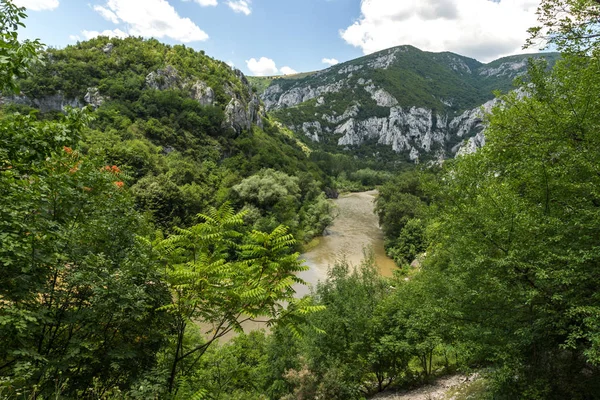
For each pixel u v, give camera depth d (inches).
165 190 1503.4
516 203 290.7
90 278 184.9
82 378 201.6
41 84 2407.7
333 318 517.7
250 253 236.1
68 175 216.5
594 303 231.8
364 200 3708.2
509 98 506.0
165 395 206.7
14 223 162.4
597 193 244.5
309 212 2347.4
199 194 1788.9
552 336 284.7
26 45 168.6
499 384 292.4
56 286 196.7
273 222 1769.2
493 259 270.7
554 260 256.2
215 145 2837.1
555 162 308.3
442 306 331.3
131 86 2866.6
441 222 395.2
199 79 3489.2
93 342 204.4
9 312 154.9
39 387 169.8
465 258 328.8
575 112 299.4
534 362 301.1
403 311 490.0
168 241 230.4
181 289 234.7
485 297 291.1
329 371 485.1
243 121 3373.5
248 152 3073.3
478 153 447.2
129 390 200.2
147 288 225.9
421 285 453.4
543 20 376.5
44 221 186.5
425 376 544.1
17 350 156.9
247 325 952.3
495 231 289.6
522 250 260.5
